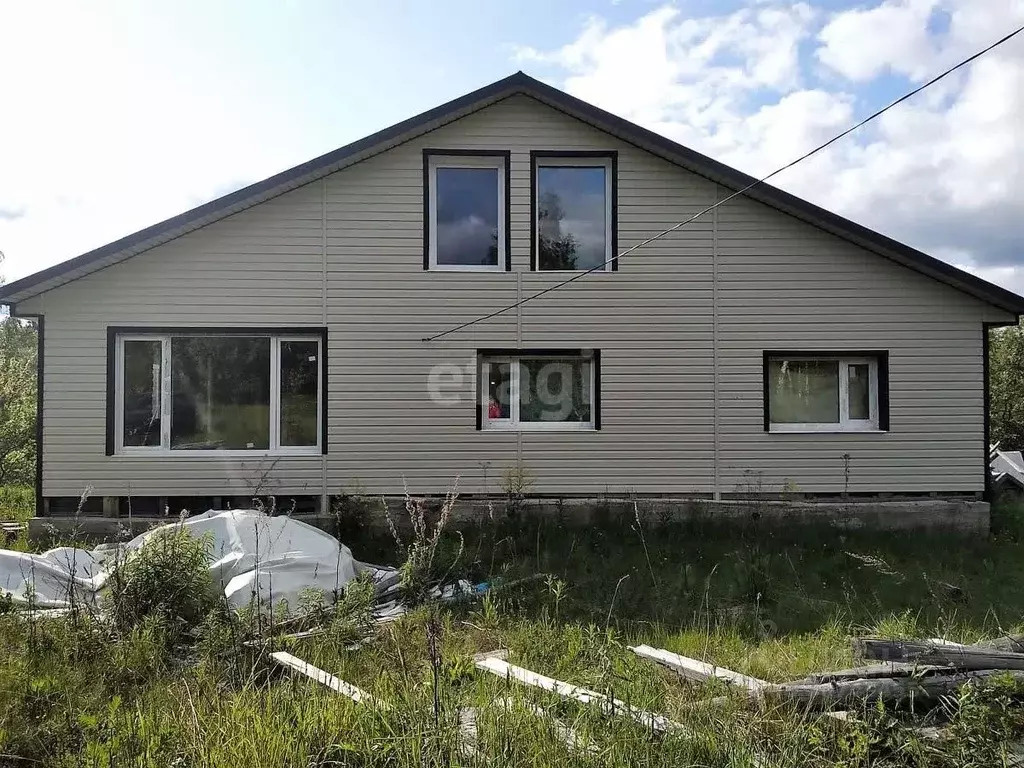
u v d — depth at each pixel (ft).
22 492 47.60
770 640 18.03
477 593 21.48
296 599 20.44
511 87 32.32
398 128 31.81
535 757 10.74
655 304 33.37
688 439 33.30
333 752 11.23
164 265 31.55
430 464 32.60
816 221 32.86
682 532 30.78
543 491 32.86
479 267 33.40
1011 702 12.03
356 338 32.55
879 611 20.84
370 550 29.40
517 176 33.19
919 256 32.68
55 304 30.94
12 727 12.47
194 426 31.94
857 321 33.63
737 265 33.50
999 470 48.06
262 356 32.37
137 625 17.01
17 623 17.49
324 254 32.42
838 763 10.51
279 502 31.99
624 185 33.42
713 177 33.19
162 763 10.86
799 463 33.45
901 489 33.50
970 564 27.12
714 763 10.77
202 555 19.24
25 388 50.67
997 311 33.71
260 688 13.94
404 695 12.62
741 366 33.47
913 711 12.28
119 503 31.09
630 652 15.81
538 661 15.75
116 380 31.37
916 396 33.65
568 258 33.86
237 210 31.65
